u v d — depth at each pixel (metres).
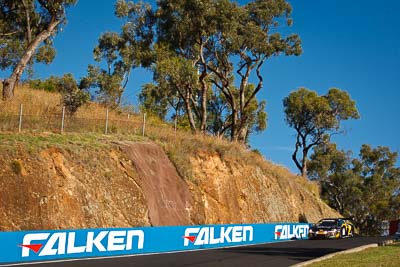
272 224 31.08
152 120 39.28
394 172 75.19
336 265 15.41
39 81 45.91
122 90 48.75
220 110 60.19
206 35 39.41
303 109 64.19
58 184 21.17
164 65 37.88
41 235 16.94
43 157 21.62
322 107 63.16
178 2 38.09
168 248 22.23
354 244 27.69
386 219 72.44
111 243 19.44
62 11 32.22
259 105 61.03
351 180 72.81
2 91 32.59
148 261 17.47
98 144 25.28
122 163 25.23
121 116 35.78
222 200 31.56
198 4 37.69
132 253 20.30
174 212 26.61
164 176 27.53
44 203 20.08
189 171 29.67
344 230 34.94
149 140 29.69
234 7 38.91
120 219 22.98
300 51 41.59
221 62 42.69
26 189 19.81
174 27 39.22
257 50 40.91
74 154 23.19
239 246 26.03
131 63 48.94
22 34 36.31
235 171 34.62
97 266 15.51
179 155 29.86
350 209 73.75
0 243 15.70
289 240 32.47
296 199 42.75
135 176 25.25
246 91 59.75
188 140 32.56
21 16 34.06
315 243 28.72
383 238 34.00
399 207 73.06
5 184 19.34
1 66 43.19
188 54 42.16
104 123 29.94
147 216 24.48
